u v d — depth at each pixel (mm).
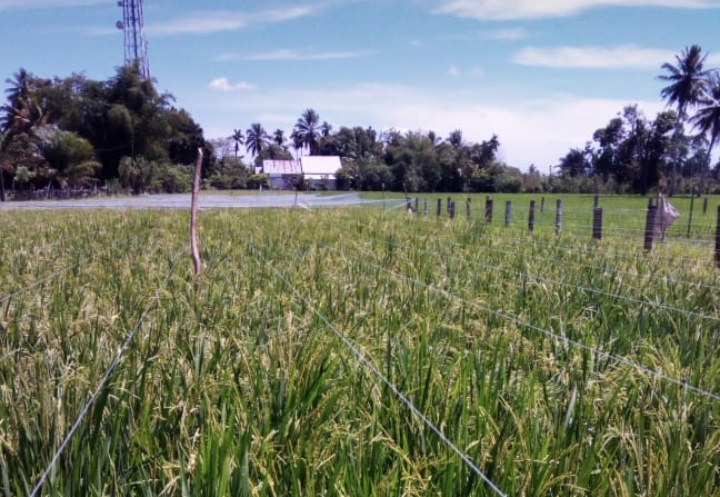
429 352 4383
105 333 4801
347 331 4969
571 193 90875
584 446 3238
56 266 8102
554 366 4316
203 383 3748
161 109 85125
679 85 78562
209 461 2855
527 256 9164
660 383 3914
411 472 3010
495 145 95375
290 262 8547
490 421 3238
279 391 3564
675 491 2898
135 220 16016
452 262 8562
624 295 6492
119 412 3328
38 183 69750
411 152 87750
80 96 81688
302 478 3008
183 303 5840
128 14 81875
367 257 9227
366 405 3635
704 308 6223
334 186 101125
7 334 4828
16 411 3314
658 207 16953
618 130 93000
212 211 21469
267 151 153750
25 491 2852
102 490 2852
